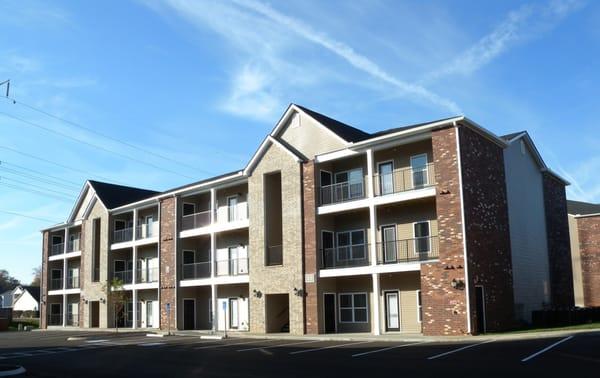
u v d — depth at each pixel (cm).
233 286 3834
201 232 3844
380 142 2867
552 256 3441
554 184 3669
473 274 2522
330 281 3139
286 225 3216
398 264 2738
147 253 4584
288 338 2819
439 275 2570
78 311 5266
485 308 2575
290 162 3250
